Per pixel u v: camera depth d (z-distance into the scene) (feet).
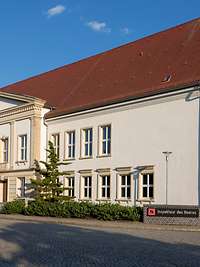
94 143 120.26
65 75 154.81
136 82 117.39
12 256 42.91
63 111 130.41
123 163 111.55
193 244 53.88
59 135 132.46
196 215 85.40
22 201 121.49
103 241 56.44
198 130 95.66
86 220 95.45
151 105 106.11
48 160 135.64
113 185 113.70
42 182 116.16
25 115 140.46
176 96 100.73
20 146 142.82
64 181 127.75
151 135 105.40
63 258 41.91
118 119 114.01
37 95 152.97
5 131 148.97
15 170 142.10
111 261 40.32
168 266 37.81
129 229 78.95
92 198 119.14
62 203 108.17
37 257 42.37
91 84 135.23
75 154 125.80
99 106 119.34
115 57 140.56
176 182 99.04
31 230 71.20
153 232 72.59
